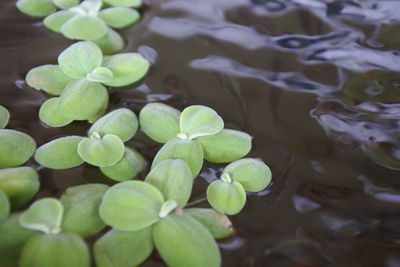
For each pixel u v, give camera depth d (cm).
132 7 22
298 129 19
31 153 18
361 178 18
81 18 20
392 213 17
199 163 17
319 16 21
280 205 17
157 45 21
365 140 19
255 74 20
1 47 20
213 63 20
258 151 18
